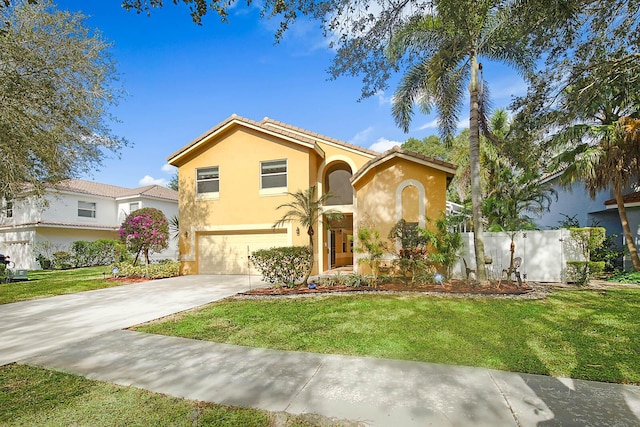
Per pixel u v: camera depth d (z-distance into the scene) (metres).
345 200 18.73
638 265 13.38
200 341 5.90
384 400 3.63
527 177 16.89
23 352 5.48
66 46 10.80
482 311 7.58
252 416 3.36
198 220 16.64
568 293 9.76
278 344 5.65
